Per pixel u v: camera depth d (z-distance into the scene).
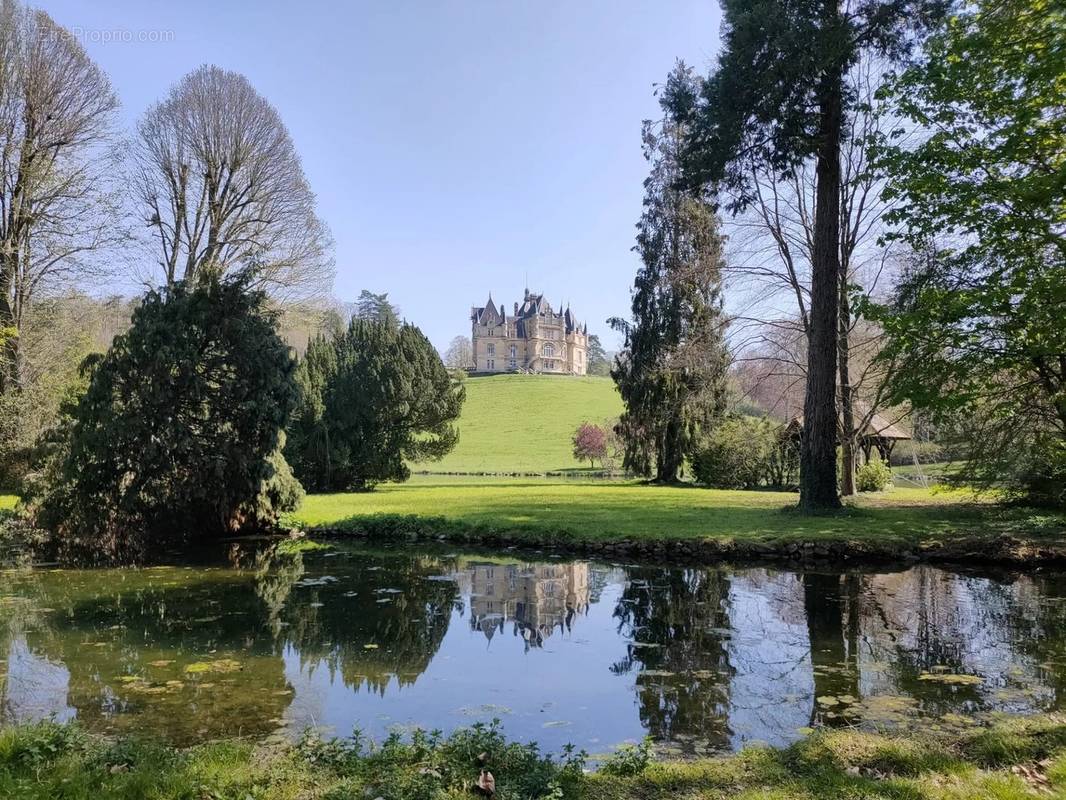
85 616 7.87
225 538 14.47
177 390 13.37
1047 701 5.05
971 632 7.11
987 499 16.77
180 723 4.68
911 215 11.70
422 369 27.56
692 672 5.90
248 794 3.20
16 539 13.55
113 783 3.27
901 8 12.88
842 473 19.98
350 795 3.16
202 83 22.00
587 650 6.60
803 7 12.96
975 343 11.59
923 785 3.28
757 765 3.66
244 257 21.98
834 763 3.66
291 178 23.70
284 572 10.63
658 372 28.58
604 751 4.21
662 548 11.49
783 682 5.60
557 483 31.33
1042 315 9.97
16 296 19.95
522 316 119.31
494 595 9.01
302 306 24.44
